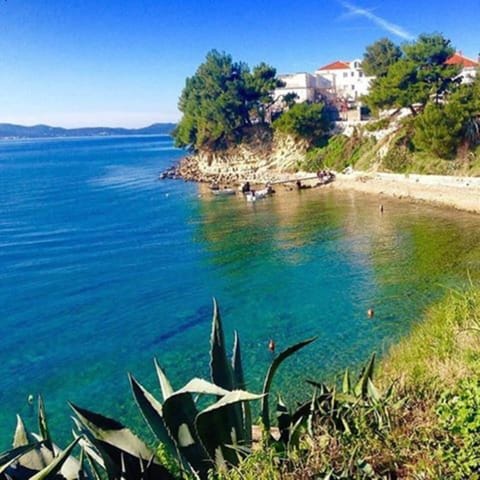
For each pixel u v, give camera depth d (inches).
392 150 2315.5
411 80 2359.7
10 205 2517.2
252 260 1251.8
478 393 199.6
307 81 4023.1
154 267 1258.6
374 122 2630.4
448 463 173.8
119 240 1621.6
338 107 3809.1
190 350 757.3
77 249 1515.7
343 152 2667.3
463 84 2231.8
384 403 209.5
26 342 822.5
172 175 3501.5
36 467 171.6
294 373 618.8
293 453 180.5
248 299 962.7
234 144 3292.3
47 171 4483.3
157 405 191.0
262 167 3137.3
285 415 213.8
